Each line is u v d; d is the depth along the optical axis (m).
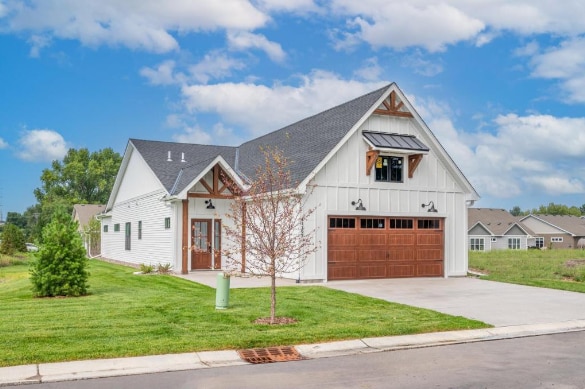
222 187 24.89
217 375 8.95
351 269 22.30
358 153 22.66
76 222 17.31
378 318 13.34
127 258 31.80
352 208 22.30
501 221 72.12
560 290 19.88
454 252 24.70
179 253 24.23
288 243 13.19
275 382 8.55
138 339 10.67
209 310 13.84
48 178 82.38
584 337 12.28
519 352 10.74
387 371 9.23
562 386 8.37
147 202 28.31
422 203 24.00
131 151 31.42
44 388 8.20
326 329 11.90
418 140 23.97
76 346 10.07
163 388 8.23
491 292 19.03
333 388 8.23
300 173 21.77
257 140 32.31
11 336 10.70
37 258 16.47
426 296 17.81
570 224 80.81
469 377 8.85
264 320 12.70
